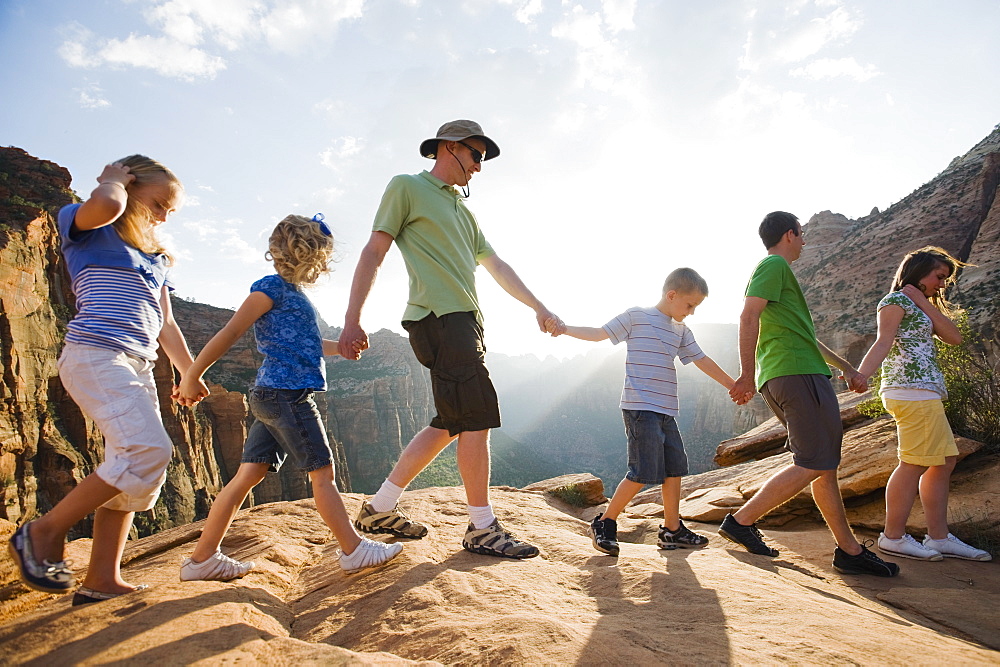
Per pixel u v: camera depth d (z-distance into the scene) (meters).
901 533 4.11
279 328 2.82
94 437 42.19
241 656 1.63
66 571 2.03
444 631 1.92
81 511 2.09
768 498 3.81
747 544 3.91
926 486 4.14
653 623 1.98
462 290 3.11
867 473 5.16
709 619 2.04
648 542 5.36
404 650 1.87
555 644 1.68
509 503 5.28
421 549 3.12
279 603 2.62
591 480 8.42
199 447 55.19
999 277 32.22
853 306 55.50
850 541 3.68
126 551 3.86
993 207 44.22
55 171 48.56
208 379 69.19
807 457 3.67
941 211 54.44
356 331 3.02
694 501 6.63
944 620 2.75
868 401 6.27
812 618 2.04
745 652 1.67
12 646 1.75
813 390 3.67
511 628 1.84
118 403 2.17
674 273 4.01
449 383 3.04
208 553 2.79
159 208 2.47
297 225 2.87
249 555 3.47
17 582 2.83
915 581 3.51
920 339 4.10
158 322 2.48
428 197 3.24
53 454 38.28
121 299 2.30
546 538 3.78
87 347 2.20
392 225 3.16
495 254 3.85
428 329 3.07
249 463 2.85
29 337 39.38
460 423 3.07
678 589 2.46
